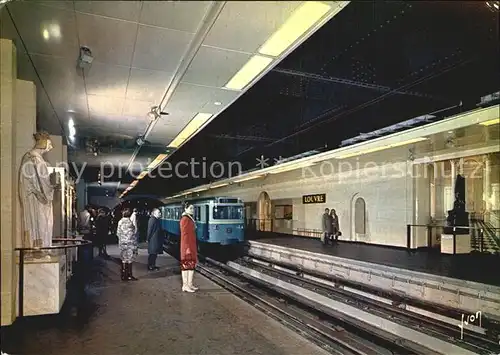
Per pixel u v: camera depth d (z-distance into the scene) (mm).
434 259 9836
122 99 7391
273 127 14500
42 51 5145
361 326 6617
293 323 6312
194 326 5234
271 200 23203
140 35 4648
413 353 5586
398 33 7375
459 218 11656
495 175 11172
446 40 7398
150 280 8805
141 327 5141
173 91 6891
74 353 4145
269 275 12164
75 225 12930
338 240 16500
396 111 11016
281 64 8766
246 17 4141
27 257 5352
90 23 4340
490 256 10555
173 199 38969
